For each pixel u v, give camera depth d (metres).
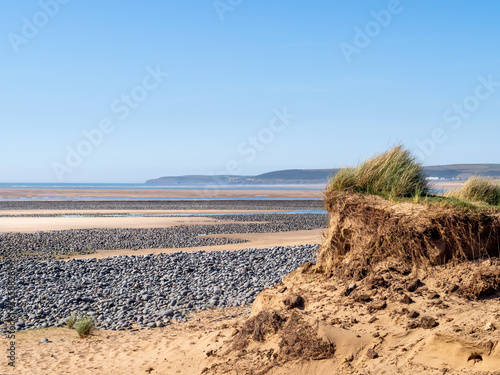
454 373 4.80
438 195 8.41
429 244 6.70
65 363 8.14
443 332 5.16
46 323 11.52
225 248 25.83
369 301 6.55
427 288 6.36
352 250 7.66
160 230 34.84
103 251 25.14
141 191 125.06
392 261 6.98
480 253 6.48
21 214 48.78
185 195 103.38
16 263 19.89
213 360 6.75
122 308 12.98
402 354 5.34
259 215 49.66
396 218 7.14
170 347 8.30
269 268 19.03
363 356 5.55
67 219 43.62
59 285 15.70
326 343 5.80
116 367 7.67
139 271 18.38
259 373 5.86
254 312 8.10
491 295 5.82
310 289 7.50
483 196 8.56
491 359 4.72
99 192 115.62
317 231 34.34
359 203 7.77
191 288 15.49
